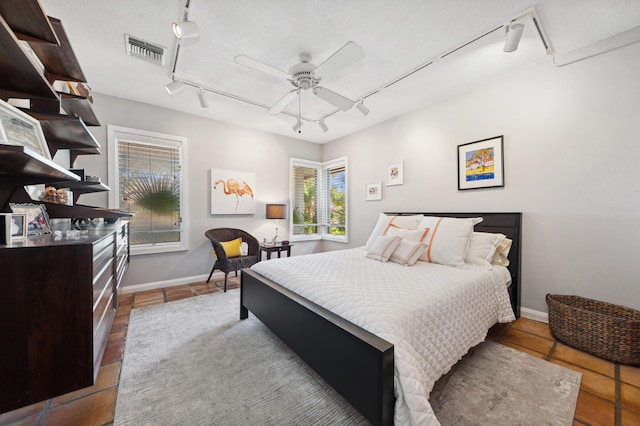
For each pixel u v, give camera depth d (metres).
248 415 1.27
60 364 0.99
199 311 2.58
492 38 1.99
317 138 4.72
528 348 1.88
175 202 3.46
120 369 1.63
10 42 0.94
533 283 2.38
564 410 1.28
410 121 3.44
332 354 1.30
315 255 2.77
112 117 2.99
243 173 4.01
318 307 1.50
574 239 2.16
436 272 2.00
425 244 2.38
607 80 2.00
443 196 3.08
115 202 3.00
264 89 2.81
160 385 1.49
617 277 1.97
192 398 1.39
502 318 2.00
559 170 2.23
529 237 2.40
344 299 1.43
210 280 3.64
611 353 1.70
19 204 1.42
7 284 0.91
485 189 2.71
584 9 1.67
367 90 2.84
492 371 1.61
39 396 0.95
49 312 0.97
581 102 2.12
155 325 2.26
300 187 4.79
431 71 2.46
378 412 1.03
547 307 2.29
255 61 1.89
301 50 2.12
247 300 2.30
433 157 3.18
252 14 1.72
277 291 1.82
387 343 1.08
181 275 3.48
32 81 1.25
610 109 1.99
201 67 2.37
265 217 4.27
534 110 2.37
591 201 2.08
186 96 3.01
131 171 3.15
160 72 2.47
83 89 2.10
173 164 3.45
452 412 1.27
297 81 2.16
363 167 4.15
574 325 1.88
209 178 3.70
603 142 2.02
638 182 1.88
